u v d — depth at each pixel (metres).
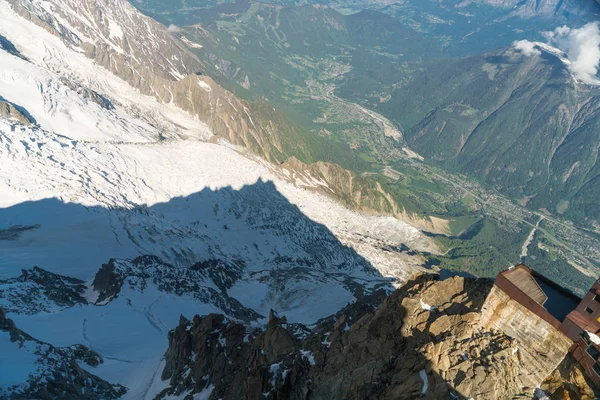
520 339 32.25
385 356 38.66
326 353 46.22
